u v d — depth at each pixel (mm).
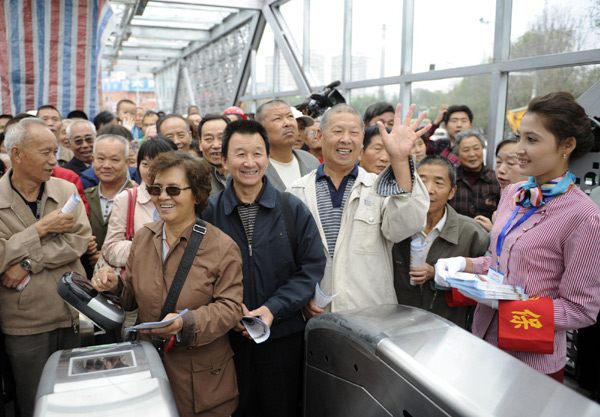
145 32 10320
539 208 1462
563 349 1493
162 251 1554
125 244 2133
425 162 1947
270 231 1737
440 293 1892
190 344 1372
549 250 1419
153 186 1476
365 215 1839
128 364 1200
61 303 2006
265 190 1767
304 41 7203
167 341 1480
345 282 1832
